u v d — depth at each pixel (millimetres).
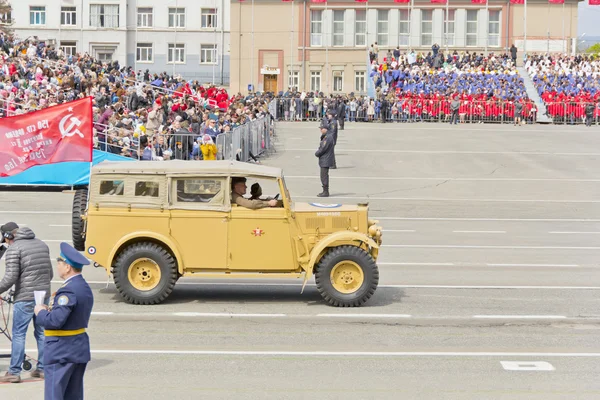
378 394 12180
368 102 72375
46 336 10359
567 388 12562
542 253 24891
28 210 31562
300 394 12125
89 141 24641
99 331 15523
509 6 96375
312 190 38312
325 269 17641
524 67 82062
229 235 17656
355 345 14797
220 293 19047
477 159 48938
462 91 72062
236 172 17719
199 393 12117
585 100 71625
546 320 16719
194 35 105312
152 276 17734
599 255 24641
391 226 30062
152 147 38062
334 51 97438
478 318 16812
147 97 53188
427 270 21953
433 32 97500
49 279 12992
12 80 44406
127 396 11961
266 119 51969
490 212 33781
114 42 103938
